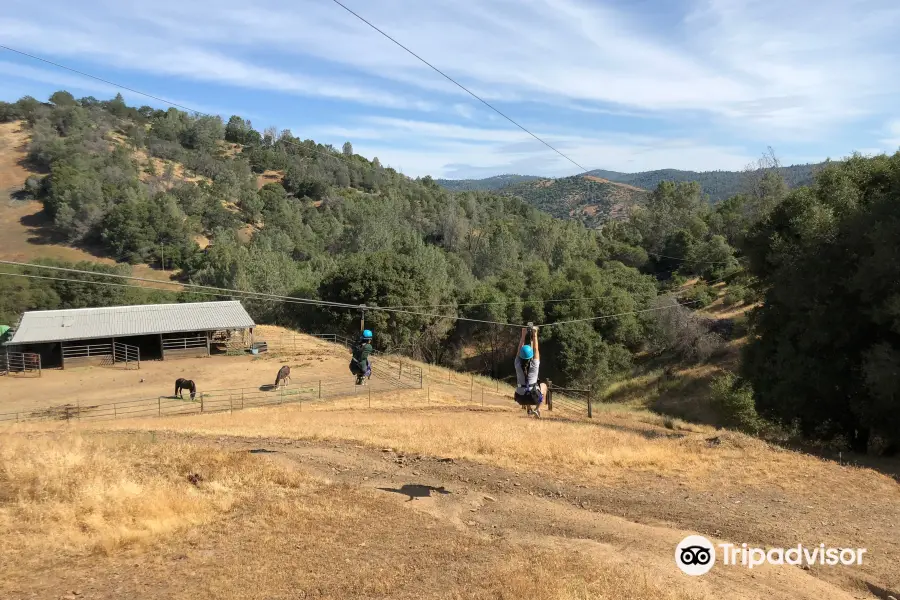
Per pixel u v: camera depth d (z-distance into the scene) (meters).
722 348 54.50
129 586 7.75
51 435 20.09
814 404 29.38
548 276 76.00
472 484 14.29
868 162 31.72
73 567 8.34
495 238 112.88
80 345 50.06
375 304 62.88
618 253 89.44
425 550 9.52
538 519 11.84
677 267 87.62
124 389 41.41
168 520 10.19
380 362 52.56
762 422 31.17
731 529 11.73
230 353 53.91
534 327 9.90
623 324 58.56
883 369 24.67
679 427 28.38
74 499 10.94
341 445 18.59
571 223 128.75
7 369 47.00
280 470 14.09
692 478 15.73
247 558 8.84
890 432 26.44
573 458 17.05
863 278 25.64
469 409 34.09
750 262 35.78
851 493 15.16
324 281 68.69
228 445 18.12
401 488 13.59
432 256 87.38
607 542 10.60
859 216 27.62
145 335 52.34
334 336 65.06
